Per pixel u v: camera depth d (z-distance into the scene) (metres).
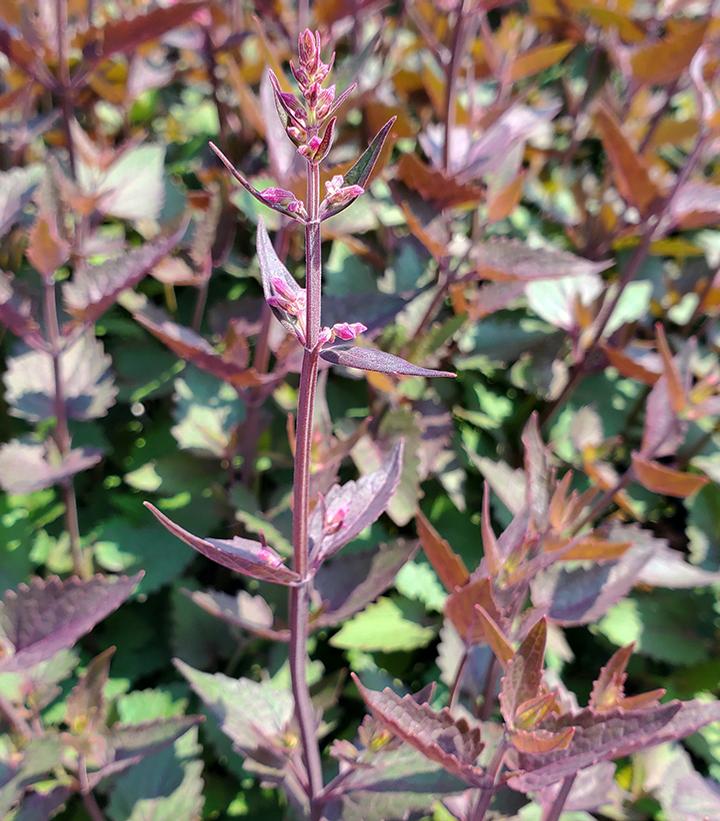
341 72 0.33
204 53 0.43
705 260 0.48
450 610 0.24
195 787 0.30
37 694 0.28
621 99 0.51
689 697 0.37
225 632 0.36
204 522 0.37
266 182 0.35
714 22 0.41
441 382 0.42
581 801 0.25
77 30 0.39
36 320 0.35
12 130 0.40
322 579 0.29
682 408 0.32
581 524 0.34
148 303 0.37
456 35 0.34
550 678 0.29
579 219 0.47
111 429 0.42
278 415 0.40
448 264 0.35
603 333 0.42
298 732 0.25
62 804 0.28
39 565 0.37
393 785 0.23
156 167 0.42
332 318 0.33
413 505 0.35
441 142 0.38
